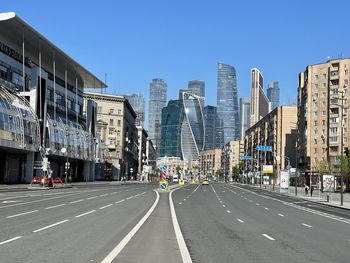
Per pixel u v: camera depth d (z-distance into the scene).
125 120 147.38
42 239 13.92
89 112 106.56
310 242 15.68
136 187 79.31
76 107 101.94
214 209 32.12
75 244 13.05
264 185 131.50
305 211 35.16
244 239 15.83
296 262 11.30
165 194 54.50
